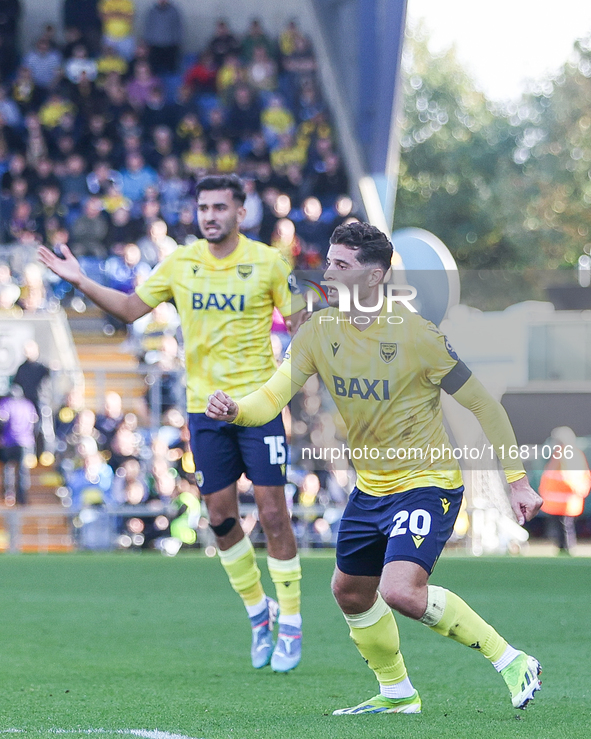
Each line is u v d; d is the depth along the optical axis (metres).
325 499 50.81
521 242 141.88
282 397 14.11
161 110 74.19
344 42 78.31
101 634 23.92
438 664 20.12
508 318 43.50
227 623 26.02
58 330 57.72
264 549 51.31
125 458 51.75
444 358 13.63
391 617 14.52
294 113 76.88
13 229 66.56
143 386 57.62
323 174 74.06
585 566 44.06
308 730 12.98
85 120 72.12
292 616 18.78
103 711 14.62
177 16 78.62
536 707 15.15
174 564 42.56
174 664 19.72
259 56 77.56
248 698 15.95
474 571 41.50
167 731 12.92
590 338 44.06
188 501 51.91
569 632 24.78
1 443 52.12
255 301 19.39
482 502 55.91
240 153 74.44
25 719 13.94
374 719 13.95
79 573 38.78
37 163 70.56
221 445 19.19
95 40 77.25
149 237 65.00
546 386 43.88
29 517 52.41
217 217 19.03
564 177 138.12
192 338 19.52
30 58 74.56
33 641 22.75
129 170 69.44
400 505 13.49
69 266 19.42
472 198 153.25
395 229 159.00
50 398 53.50
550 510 57.28
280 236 65.00
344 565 14.16
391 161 78.44
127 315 19.52
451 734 12.66
